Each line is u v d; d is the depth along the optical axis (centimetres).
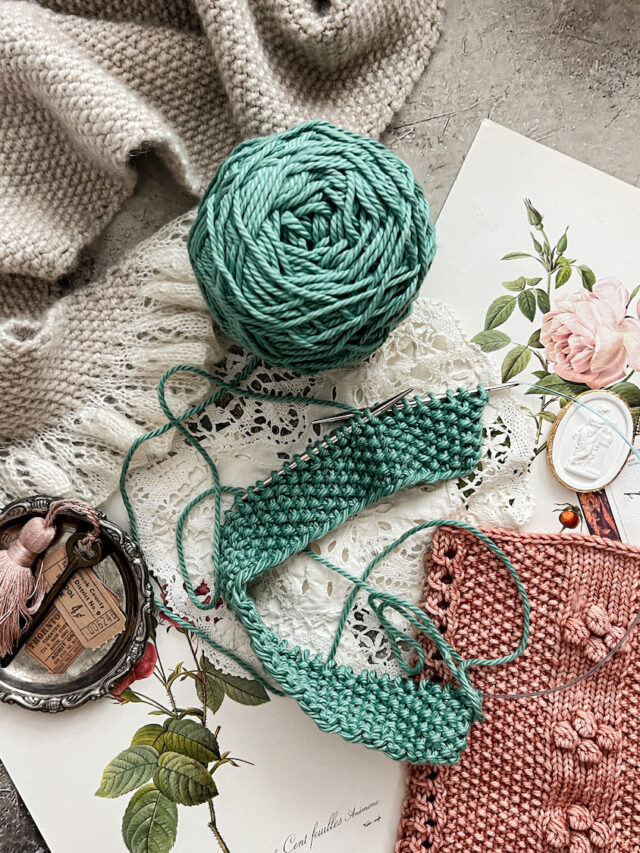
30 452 76
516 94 78
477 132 78
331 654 75
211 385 77
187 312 75
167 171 79
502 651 75
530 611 75
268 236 58
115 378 76
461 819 75
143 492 77
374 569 77
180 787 77
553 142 78
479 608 75
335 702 73
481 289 78
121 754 77
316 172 59
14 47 68
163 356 74
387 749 71
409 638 75
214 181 62
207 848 77
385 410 75
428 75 79
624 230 78
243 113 72
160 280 75
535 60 79
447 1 78
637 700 74
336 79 77
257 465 77
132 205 79
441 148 78
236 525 75
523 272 78
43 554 74
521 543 75
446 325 77
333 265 59
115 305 76
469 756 75
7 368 71
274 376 77
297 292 58
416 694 74
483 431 77
